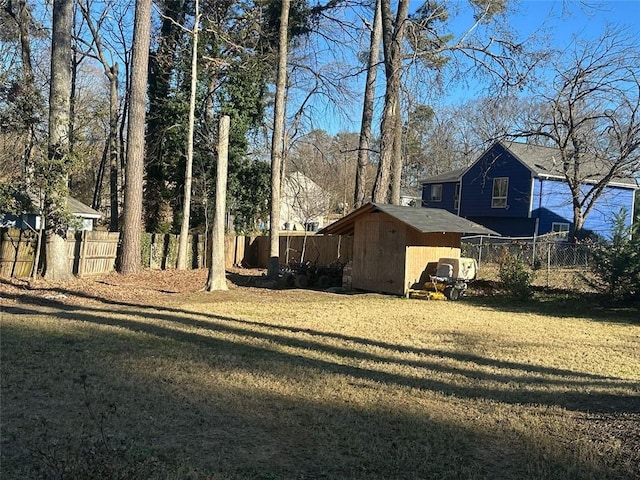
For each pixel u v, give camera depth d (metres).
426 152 47.25
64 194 16.59
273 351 8.22
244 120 29.14
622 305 15.17
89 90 36.47
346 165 48.97
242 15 27.14
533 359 8.52
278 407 5.46
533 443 4.73
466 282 17.58
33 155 16.73
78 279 17.80
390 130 19.44
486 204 34.53
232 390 5.98
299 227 52.62
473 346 9.41
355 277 19.08
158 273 21.33
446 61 19.34
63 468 3.40
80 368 6.62
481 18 18.91
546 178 31.72
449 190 38.81
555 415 5.55
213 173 28.92
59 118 16.12
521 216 32.16
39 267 17.34
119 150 34.19
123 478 3.35
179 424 4.90
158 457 4.13
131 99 19.91
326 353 8.27
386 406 5.65
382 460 4.28
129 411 5.16
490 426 5.16
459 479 4.00
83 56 30.45
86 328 9.36
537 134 23.52
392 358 8.15
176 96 28.09
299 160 39.62
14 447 4.21
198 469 3.95
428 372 7.32
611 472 4.15
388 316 12.82
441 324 11.81
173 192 29.86
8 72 16.11
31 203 16.34
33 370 6.43
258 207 31.66
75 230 17.92
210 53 27.72
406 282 17.50
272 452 4.38
